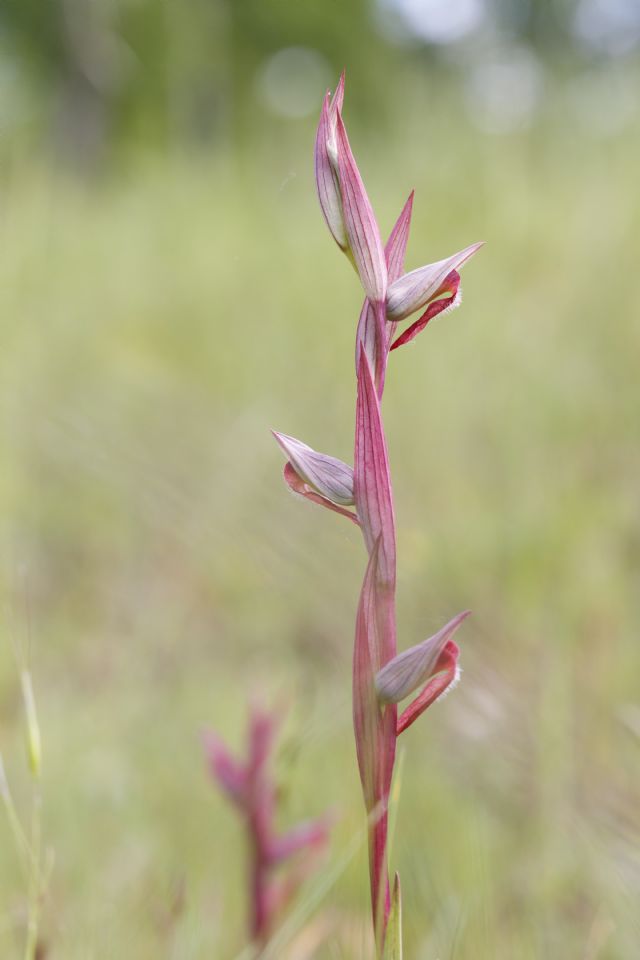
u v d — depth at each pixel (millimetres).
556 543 1637
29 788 1231
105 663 1626
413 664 804
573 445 1964
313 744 1084
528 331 2236
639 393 1992
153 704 1462
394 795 899
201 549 1712
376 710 811
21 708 1475
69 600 1828
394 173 3168
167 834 1177
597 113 3195
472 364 2176
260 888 997
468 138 3154
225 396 2301
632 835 1021
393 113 3582
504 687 1232
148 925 1003
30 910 918
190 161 4195
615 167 2818
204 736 1007
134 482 1872
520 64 3402
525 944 979
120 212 3842
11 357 2406
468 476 1930
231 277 2844
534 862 1021
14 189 2906
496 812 1092
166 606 1744
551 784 1066
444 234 2758
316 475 812
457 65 3570
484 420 2045
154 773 1285
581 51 3375
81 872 1053
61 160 5934
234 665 1590
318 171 812
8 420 2164
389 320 812
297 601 1553
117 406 2250
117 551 1899
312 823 1005
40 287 2814
